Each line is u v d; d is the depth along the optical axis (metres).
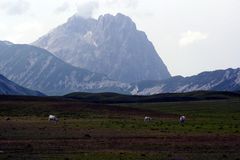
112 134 187.62
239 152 134.00
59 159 117.50
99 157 121.38
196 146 147.62
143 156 123.69
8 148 139.88
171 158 119.94
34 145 147.75
